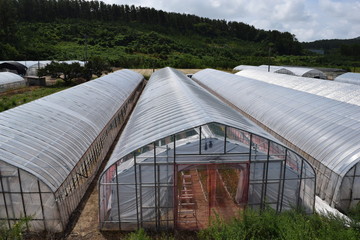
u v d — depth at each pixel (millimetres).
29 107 16781
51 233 11164
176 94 19297
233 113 15172
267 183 11383
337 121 15625
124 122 28234
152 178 11055
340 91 27375
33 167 10938
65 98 20969
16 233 9727
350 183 12336
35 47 87938
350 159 12445
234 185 11602
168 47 105312
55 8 142125
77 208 13086
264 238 9125
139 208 11297
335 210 12312
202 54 105000
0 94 39000
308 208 11469
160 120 13484
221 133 11062
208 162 11070
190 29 159625
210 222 11320
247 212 10133
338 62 97625
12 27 92000
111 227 11438
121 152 11492
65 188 11891
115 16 154500
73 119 17359
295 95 22156
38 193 10789
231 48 132125
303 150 15156
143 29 139625
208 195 11516
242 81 32969
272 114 20078
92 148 16422
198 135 11070
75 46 98500
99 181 10789
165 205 11297
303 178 11234
